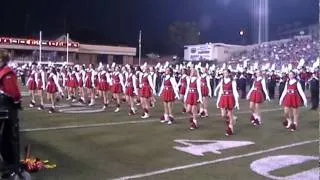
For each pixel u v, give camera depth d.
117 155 9.30
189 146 10.41
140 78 17.70
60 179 7.33
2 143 6.28
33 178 7.33
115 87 18.66
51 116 15.95
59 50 58.56
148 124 14.09
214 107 20.34
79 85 22.55
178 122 14.66
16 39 56.06
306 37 57.81
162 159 8.99
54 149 9.77
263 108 20.55
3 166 6.33
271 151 9.99
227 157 9.30
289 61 49.69
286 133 12.73
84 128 12.96
